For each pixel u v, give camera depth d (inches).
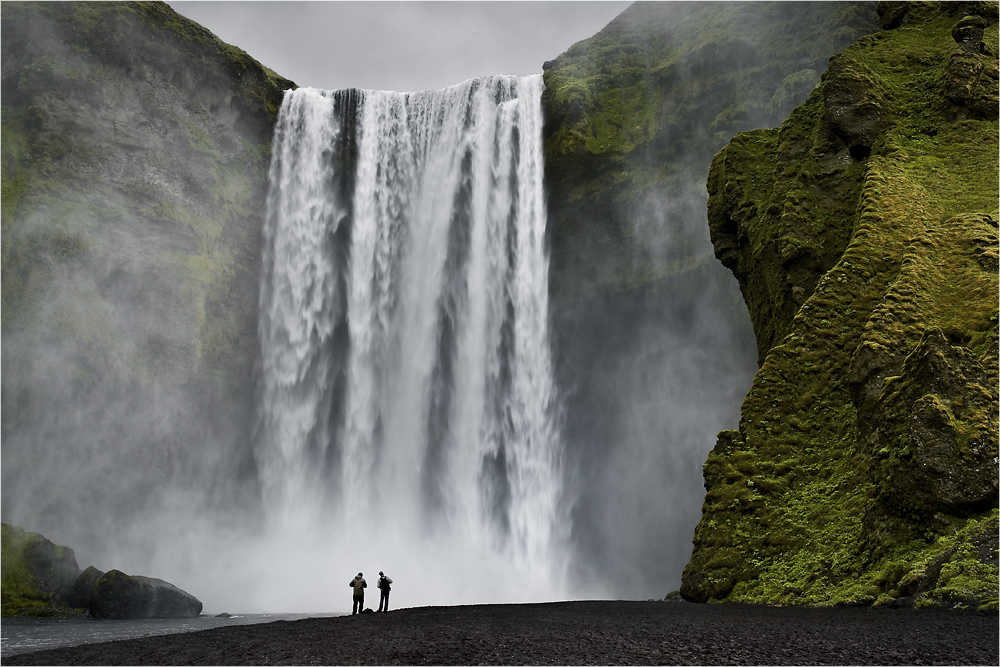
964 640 387.9
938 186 861.8
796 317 815.7
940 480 573.3
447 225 1977.1
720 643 394.3
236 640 544.4
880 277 802.2
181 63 1861.5
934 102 946.7
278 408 1907.0
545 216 1865.2
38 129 1630.2
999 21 987.9
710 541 723.4
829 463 716.7
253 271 1939.0
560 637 429.7
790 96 1587.1
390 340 1968.5
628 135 1811.0
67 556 1285.7
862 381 695.7
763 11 1716.3
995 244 756.6
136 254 1690.5
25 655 554.9
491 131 1969.7
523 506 1811.0
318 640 482.3
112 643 616.4
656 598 1680.6
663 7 1962.4
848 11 1578.5
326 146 2063.2
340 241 2044.8
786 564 658.8
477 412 1887.3
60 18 1706.4
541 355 1851.6
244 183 1945.1
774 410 773.9
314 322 1985.7
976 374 610.9
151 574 1600.6
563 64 1940.2
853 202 927.0
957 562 520.1
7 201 1544.0
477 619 572.7
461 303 1931.6
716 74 1717.5
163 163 1786.4
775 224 971.3
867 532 609.3
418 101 2084.2
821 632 420.8
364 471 1927.9
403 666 365.1
